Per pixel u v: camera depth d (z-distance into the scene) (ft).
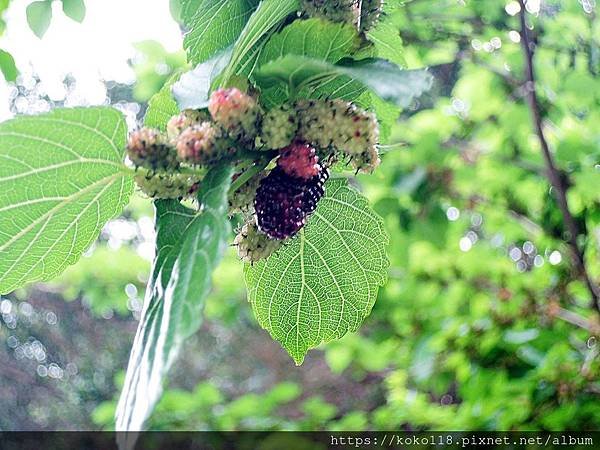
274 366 5.52
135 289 3.40
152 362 0.51
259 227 0.67
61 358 6.62
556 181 1.82
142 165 0.63
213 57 0.68
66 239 0.76
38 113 0.64
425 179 2.04
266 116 0.63
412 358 2.35
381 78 0.60
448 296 2.32
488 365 2.03
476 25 2.05
